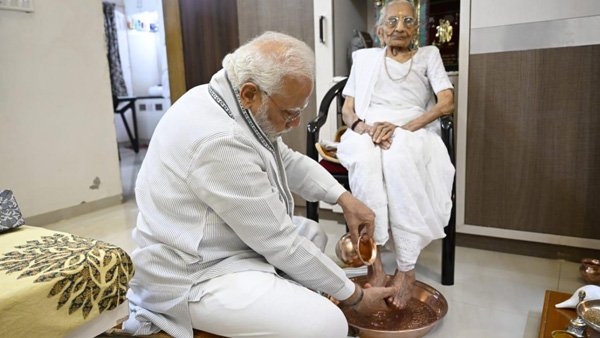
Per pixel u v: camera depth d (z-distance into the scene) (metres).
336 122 2.38
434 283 1.79
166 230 1.03
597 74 1.74
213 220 1.03
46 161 2.66
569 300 1.42
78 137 2.84
